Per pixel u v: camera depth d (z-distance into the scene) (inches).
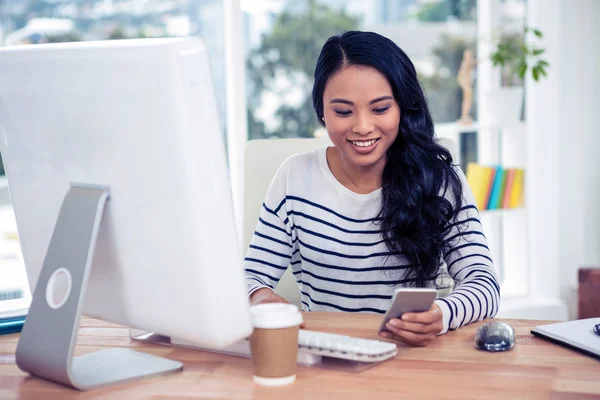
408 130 63.5
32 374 42.6
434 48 145.6
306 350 43.0
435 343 47.4
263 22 132.7
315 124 138.0
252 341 39.8
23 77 41.6
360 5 138.7
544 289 144.9
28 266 46.7
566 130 141.2
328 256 66.3
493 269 59.7
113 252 40.5
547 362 43.1
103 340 49.8
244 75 128.0
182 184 35.9
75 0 118.8
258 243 68.6
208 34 127.5
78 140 40.0
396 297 44.3
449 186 64.4
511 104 135.2
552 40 139.9
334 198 66.2
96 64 37.5
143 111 36.2
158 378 41.6
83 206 40.1
